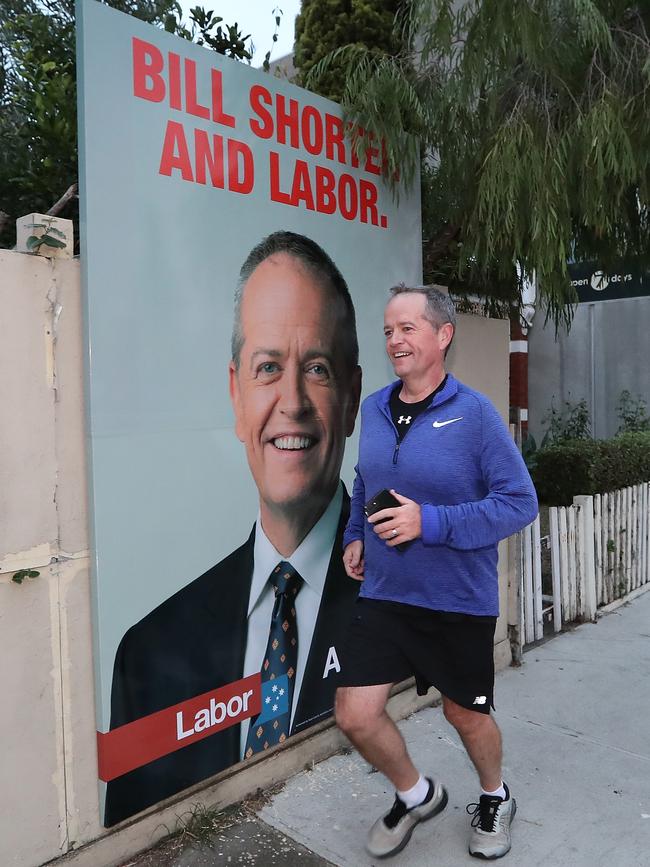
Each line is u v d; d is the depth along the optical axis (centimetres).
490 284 456
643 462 730
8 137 321
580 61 370
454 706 247
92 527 244
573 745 356
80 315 242
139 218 253
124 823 261
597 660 466
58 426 238
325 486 328
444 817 293
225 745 288
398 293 246
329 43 426
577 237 445
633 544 614
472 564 237
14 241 333
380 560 245
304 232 316
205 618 279
